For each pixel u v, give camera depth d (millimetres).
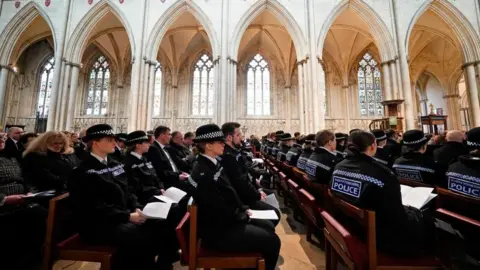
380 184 2037
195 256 2152
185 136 7258
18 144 5117
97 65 22688
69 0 15172
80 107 21609
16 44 16141
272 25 18438
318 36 14844
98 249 2424
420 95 25156
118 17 15156
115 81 22219
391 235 2031
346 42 20812
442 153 4086
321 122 14039
